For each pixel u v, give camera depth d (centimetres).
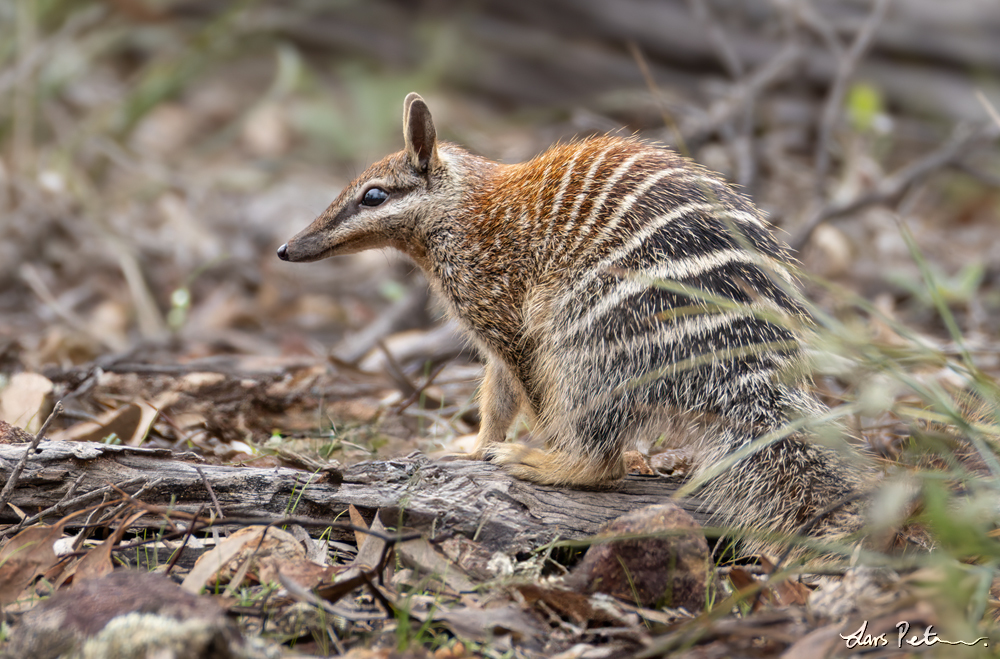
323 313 1781
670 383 783
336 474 757
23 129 1916
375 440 993
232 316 1677
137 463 757
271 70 2814
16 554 659
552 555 744
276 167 2398
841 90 1745
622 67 2556
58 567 670
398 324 1562
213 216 2173
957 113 2294
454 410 1125
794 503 741
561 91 2620
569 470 825
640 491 813
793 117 2197
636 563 681
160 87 2172
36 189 1862
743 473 759
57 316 1558
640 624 653
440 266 950
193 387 1048
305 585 661
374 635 618
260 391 1056
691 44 2477
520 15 2683
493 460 859
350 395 1105
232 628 564
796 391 779
